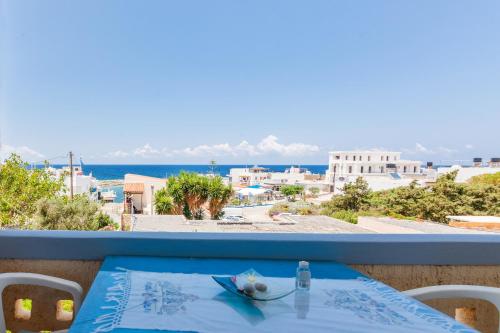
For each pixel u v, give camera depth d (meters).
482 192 12.81
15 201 9.88
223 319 0.83
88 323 0.79
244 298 0.98
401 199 14.55
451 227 10.03
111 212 18.97
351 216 13.62
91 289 1.03
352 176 26.64
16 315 1.48
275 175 45.25
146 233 1.51
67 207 10.97
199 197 16.42
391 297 1.03
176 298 0.97
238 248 1.44
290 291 1.03
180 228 10.58
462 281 1.51
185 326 0.79
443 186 13.48
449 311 1.49
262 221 12.27
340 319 0.86
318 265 1.38
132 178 24.39
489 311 1.50
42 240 1.44
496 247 1.50
